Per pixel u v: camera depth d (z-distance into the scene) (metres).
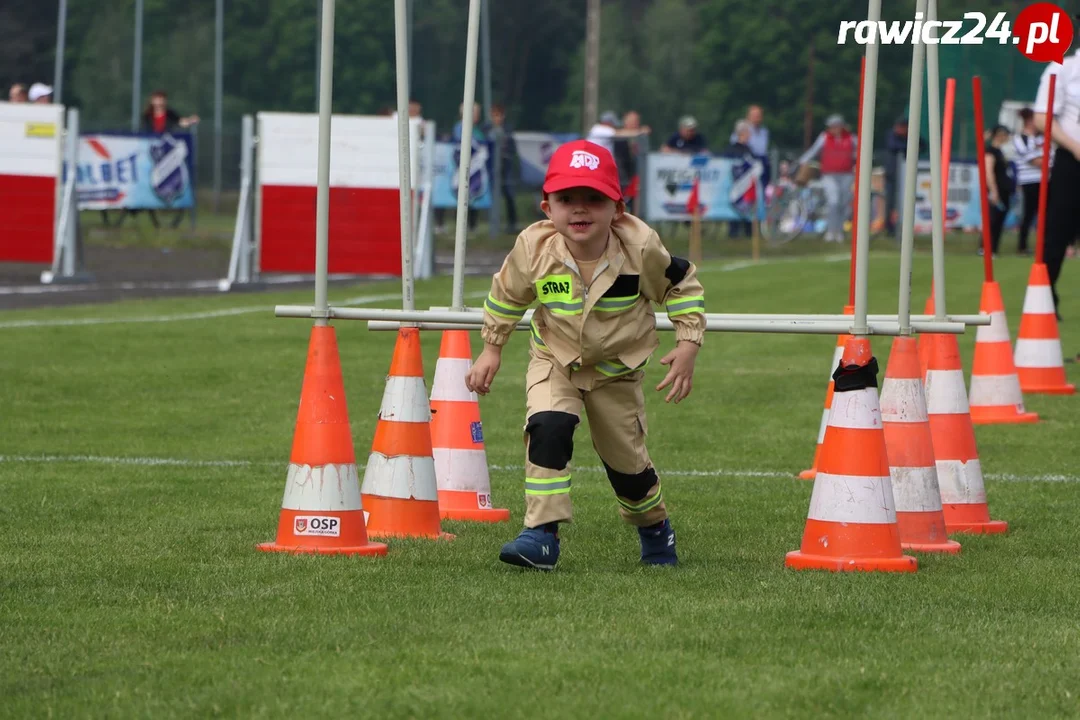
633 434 12.88
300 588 11.98
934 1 16.41
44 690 9.22
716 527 15.15
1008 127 66.12
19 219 47.03
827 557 13.17
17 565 12.85
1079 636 10.73
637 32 170.88
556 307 12.41
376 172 44.00
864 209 13.38
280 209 44.47
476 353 30.44
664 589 12.10
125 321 35.34
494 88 165.25
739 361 30.22
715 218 70.44
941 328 14.15
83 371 27.11
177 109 144.00
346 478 13.73
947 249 69.88
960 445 15.47
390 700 9.00
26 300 41.00
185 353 29.91
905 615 11.26
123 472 18.09
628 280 12.45
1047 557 13.90
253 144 47.03
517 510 16.27
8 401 23.78
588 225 12.12
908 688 9.35
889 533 13.19
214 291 44.88
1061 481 18.14
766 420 22.94
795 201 73.06
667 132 164.38
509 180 73.19
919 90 13.97
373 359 29.64
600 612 11.22
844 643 10.37
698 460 19.44
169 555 13.34
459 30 148.12
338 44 142.88
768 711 8.88
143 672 9.58
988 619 11.21
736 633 10.60
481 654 10.00
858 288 13.41
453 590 11.96
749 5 150.50
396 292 43.75
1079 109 29.59
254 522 15.04
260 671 9.61
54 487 16.98
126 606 11.36
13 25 143.38
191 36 146.50
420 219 50.06
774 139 148.25
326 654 10.02
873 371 13.34
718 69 153.62
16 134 46.69
